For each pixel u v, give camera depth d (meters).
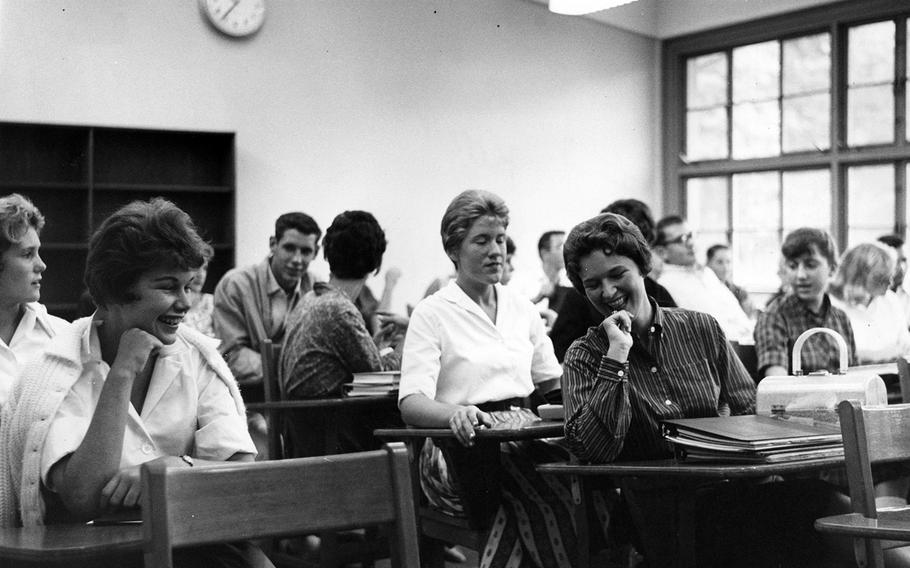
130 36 8.24
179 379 2.30
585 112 10.71
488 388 3.50
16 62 7.85
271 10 8.84
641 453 2.85
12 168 7.86
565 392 2.84
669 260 6.41
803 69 10.09
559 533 3.14
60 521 2.19
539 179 10.41
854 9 9.57
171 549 1.55
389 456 1.76
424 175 9.66
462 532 3.24
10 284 2.90
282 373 4.45
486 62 10.04
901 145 9.39
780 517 2.70
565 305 3.89
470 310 3.54
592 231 2.88
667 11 11.02
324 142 9.10
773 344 4.41
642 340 2.90
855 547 2.12
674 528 2.59
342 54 9.20
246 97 8.73
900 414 2.22
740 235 10.67
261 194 8.79
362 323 4.37
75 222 8.07
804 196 10.15
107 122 8.16
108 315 2.21
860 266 5.22
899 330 5.30
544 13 10.42
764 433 2.43
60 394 2.15
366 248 4.47
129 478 2.09
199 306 6.46
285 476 1.67
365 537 4.46
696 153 11.04
